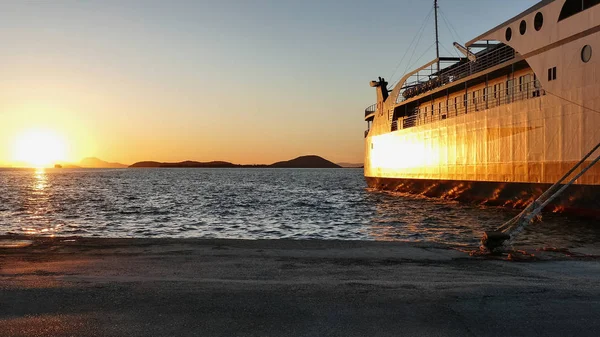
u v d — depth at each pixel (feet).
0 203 164.76
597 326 21.01
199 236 85.05
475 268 34.71
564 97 91.66
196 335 19.72
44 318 21.68
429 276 31.53
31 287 27.27
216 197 198.18
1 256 39.14
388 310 23.15
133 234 88.17
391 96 184.24
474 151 124.77
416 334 19.99
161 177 583.17
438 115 157.58
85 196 205.77
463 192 131.54
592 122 85.05
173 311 22.86
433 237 80.07
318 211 132.57
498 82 123.54
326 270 33.50
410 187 167.94
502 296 25.75
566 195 91.15
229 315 22.33
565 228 80.43
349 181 424.05
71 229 95.09
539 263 37.14
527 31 102.37
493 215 107.45
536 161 100.07
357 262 36.99
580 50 87.81
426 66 160.56
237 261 37.09
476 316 22.27
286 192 235.40
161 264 35.60
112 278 30.12
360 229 93.30
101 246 45.70
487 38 118.21
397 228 93.30
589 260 38.68
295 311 22.97
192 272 32.48
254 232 90.84
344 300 24.89
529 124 102.12
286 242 49.88
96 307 23.39
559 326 20.98
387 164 187.93
